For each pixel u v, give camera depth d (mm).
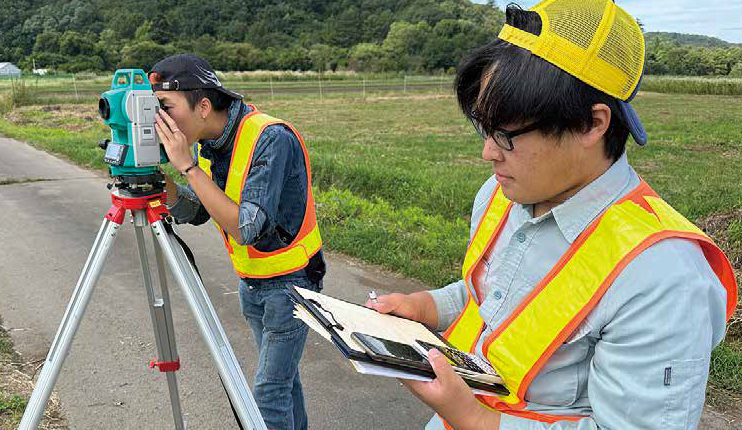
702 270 1020
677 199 7566
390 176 8617
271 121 2133
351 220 6797
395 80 57719
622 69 987
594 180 1114
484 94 1047
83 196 8633
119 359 3824
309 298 1374
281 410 2320
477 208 1467
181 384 3578
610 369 1026
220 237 6613
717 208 6770
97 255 1891
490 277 1352
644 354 986
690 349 965
